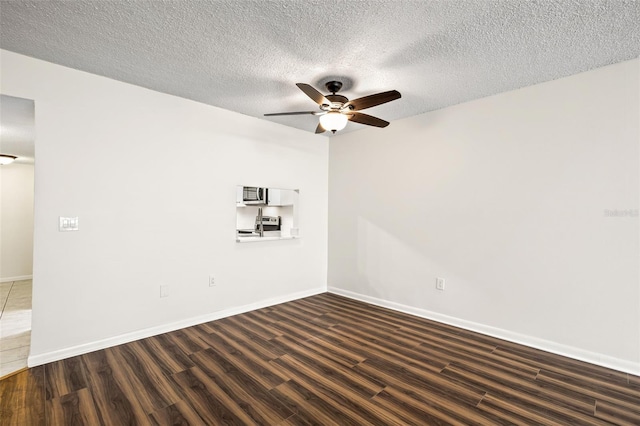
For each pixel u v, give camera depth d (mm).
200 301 3432
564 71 2648
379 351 2775
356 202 4457
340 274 4676
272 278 4133
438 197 3584
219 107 3551
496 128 3146
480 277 3252
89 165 2723
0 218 5754
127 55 2420
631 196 2457
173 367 2465
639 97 2412
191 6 1837
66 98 2605
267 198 4090
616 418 1896
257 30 2080
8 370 2414
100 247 2787
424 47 2270
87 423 1821
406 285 3873
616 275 2518
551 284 2822
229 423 1828
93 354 2684
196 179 3387
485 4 1795
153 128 3082
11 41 2225
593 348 2605
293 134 4348
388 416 1897
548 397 2104
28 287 5312
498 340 3053
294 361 2578
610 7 1809
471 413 1931
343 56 2408
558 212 2789
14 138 4000
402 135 3928
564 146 2756
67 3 1809
